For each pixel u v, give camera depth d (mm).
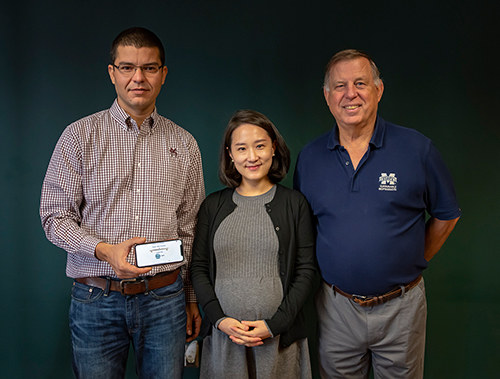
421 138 1550
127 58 1431
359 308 1572
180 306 1624
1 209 2070
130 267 1325
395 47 2068
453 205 1600
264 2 2076
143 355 1592
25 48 2033
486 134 2074
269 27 2084
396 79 2080
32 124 2055
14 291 2104
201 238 1674
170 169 1598
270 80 2104
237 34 2086
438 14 2049
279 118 2121
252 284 1520
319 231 1626
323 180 1605
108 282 1476
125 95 1473
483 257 2109
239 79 2102
